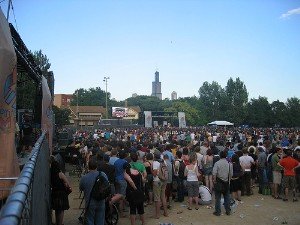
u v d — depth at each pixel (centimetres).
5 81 357
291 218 939
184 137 2919
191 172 1037
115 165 873
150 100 14288
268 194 1275
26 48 991
